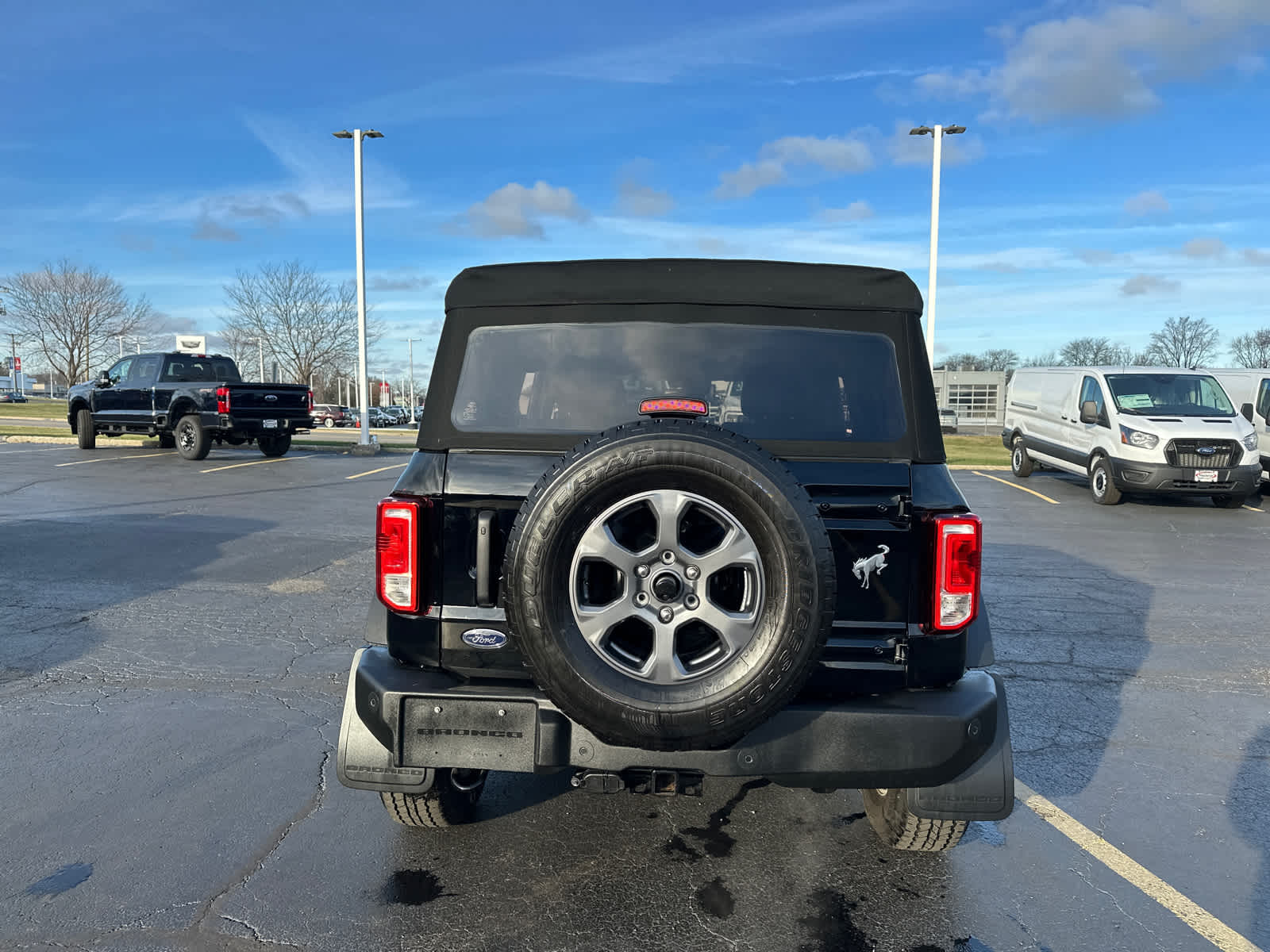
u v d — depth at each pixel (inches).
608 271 118.6
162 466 689.0
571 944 109.3
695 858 131.4
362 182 898.7
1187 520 511.2
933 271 979.9
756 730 102.0
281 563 341.1
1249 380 647.1
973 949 110.2
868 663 107.8
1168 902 121.6
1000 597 315.0
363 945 108.0
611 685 95.7
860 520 107.3
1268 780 163.6
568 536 95.8
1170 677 225.9
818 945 110.3
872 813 142.3
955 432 1850.4
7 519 433.1
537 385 118.2
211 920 112.3
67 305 1830.7
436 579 110.9
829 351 117.4
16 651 227.8
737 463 94.0
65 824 137.2
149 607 273.0
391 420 2603.3
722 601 100.3
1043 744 180.2
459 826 139.4
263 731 176.7
